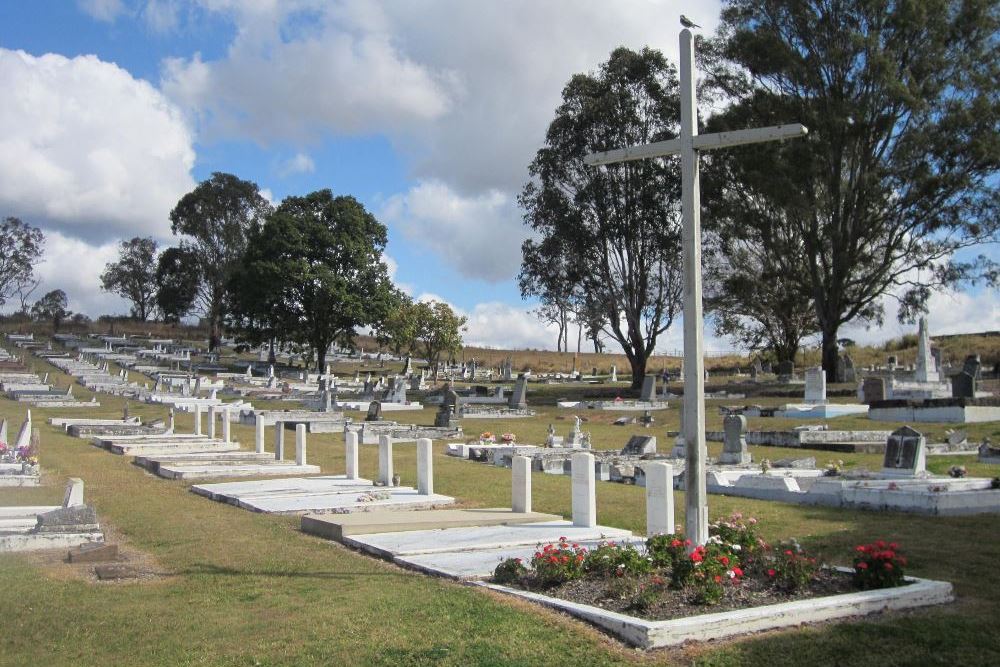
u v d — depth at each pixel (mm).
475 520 13156
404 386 50938
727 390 50844
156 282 106938
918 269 45688
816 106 43156
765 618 7609
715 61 48656
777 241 49281
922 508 14344
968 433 27766
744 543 9766
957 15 41656
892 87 40031
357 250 74812
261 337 76938
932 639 7332
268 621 8227
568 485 18547
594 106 50844
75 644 7629
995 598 8695
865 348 79062
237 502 15727
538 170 54438
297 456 21688
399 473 20922
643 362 56125
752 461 23016
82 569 10500
